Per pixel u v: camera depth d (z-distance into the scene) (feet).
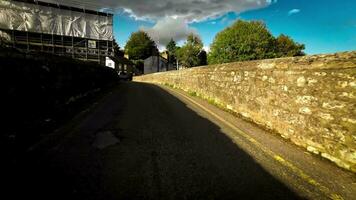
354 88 11.46
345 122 11.87
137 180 10.69
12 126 15.62
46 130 17.44
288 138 16.42
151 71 227.20
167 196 9.50
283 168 12.08
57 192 9.50
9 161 11.91
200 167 12.14
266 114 19.40
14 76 16.24
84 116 22.86
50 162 12.20
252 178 11.05
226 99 28.63
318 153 13.64
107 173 11.27
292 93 15.98
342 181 10.83
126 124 20.47
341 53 12.51
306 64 14.84
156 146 15.11
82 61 37.63
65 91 26.86
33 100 19.03
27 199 8.92
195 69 44.14
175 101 35.17
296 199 9.46
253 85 21.71
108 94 42.80
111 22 143.13
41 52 25.44
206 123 21.35
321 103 13.43
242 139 16.69
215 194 9.70
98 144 15.19
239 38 162.71
